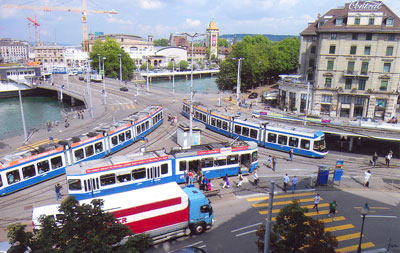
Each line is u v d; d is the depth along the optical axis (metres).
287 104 74.88
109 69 139.12
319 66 68.25
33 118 81.44
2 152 41.88
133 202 21.05
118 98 87.56
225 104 81.38
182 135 44.28
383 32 61.50
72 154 35.12
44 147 33.03
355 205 28.52
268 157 40.38
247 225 24.84
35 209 22.31
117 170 28.42
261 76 106.75
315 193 30.75
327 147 46.12
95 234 12.91
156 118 55.69
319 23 76.69
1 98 113.44
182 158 31.48
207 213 23.61
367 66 64.56
